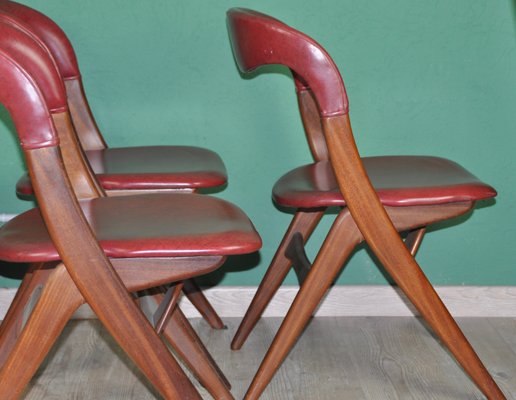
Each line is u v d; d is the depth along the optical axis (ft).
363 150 8.40
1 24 5.55
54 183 4.66
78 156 6.11
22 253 4.90
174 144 8.38
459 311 8.57
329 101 5.59
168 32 8.13
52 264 5.79
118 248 4.94
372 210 5.92
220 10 8.09
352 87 8.25
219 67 8.20
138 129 8.33
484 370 6.46
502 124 8.35
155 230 5.17
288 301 8.52
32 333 5.04
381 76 8.23
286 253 7.47
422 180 6.44
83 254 4.83
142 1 8.06
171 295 5.76
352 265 8.55
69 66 7.49
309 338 7.98
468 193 6.11
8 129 8.27
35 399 6.81
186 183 6.77
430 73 8.23
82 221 4.78
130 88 8.24
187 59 8.18
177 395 5.16
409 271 6.12
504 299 8.55
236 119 8.32
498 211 8.52
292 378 7.15
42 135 4.55
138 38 8.13
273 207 8.49
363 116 8.32
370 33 8.14
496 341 7.93
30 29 5.88
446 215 6.21
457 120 8.34
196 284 8.05
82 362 7.46
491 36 8.15
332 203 6.23
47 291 5.00
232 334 8.14
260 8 8.09
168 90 8.25
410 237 7.39
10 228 5.35
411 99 8.29
